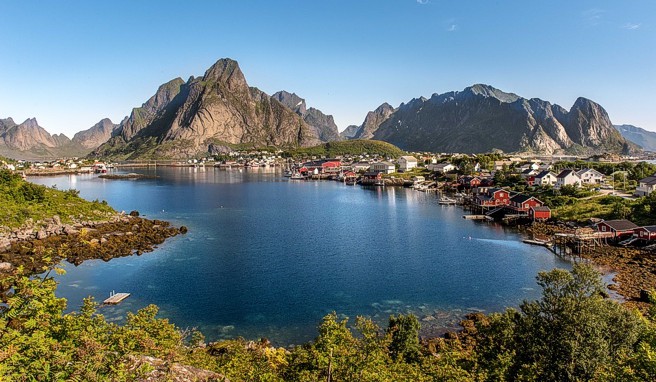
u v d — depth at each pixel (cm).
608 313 3006
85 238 8212
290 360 2941
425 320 5078
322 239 9281
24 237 7912
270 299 5762
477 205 13438
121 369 1659
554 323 2986
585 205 11056
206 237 9444
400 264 7338
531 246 8575
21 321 1808
